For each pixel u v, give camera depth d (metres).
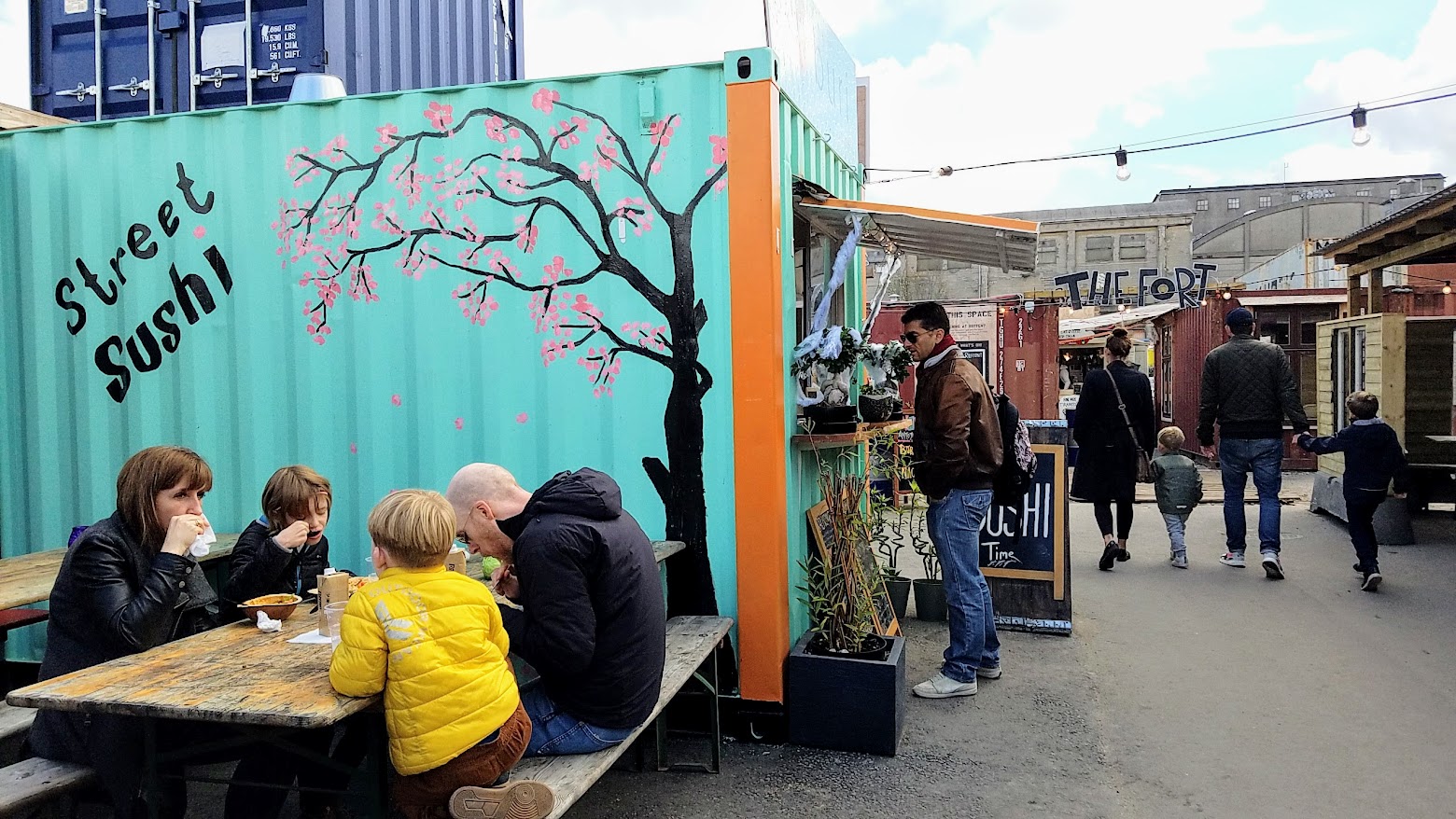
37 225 5.11
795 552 4.46
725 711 4.20
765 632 4.12
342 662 2.41
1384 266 11.03
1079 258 40.00
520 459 4.44
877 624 4.32
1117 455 7.48
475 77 7.93
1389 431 6.58
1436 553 7.92
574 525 2.80
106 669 2.70
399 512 2.46
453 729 2.42
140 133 4.92
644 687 2.92
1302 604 6.38
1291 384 7.12
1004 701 4.63
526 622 2.82
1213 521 9.80
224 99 6.49
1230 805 3.53
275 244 4.73
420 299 4.54
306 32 6.37
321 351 4.68
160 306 4.93
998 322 15.59
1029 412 15.53
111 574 2.95
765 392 4.05
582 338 4.34
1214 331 15.12
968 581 4.66
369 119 4.57
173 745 3.01
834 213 4.85
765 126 4.00
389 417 4.60
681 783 3.76
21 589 3.69
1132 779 3.76
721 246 4.16
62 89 6.72
